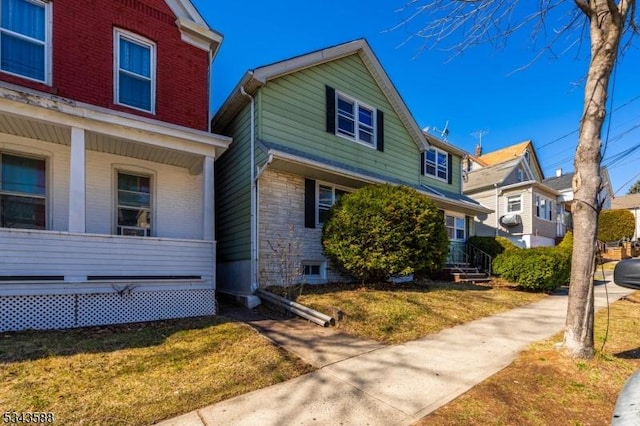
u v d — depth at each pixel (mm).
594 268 4133
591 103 4160
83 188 6254
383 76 11883
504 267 10625
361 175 10000
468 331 5984
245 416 3119
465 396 3424
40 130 6531
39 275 5609
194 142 7656
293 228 9227
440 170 15312
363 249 8203
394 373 4090
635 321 6398
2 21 6422
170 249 6973
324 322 6195
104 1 7398
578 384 3523
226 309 7898
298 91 9664
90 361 4250
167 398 3428
